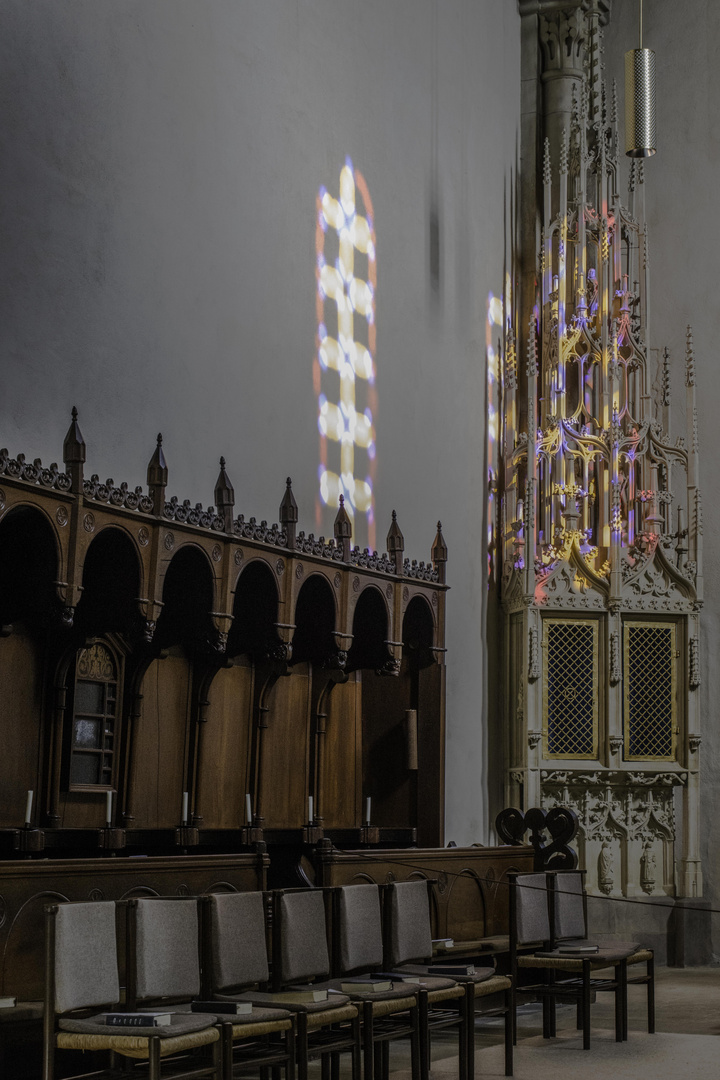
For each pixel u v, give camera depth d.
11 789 7.71
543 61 15.88
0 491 6.69
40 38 8.30
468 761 13.02
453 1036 9.09
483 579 13.72
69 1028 5.37
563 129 15.58
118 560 7.89
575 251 14.52
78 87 8.62
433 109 13.70
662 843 13.60
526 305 15.29
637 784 13.43
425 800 11.45
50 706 8.01
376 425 12.16
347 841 10.76
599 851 13.36
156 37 9.47
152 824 8.94
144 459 9.04
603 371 14.12
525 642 13.36
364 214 12.23
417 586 11.04
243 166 10.45
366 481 11.91
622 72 16.80
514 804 13.42
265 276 10.64
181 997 5.91
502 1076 7.41
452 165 13.99
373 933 7.20
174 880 7.18
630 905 13.35
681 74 16.50
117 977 5.63
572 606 13.41
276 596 9.12
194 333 9.69
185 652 9.36
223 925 6.23
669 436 14.50
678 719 13.65
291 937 6.60
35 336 8.10
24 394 7.98
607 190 14.73
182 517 8.09
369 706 11.77
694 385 14.35
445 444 13.32
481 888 10.08
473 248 14.30
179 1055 6.11
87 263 8.61
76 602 7.18
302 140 11.30
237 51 10.46
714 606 15.30
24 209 8.07
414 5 13.45
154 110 9.40
